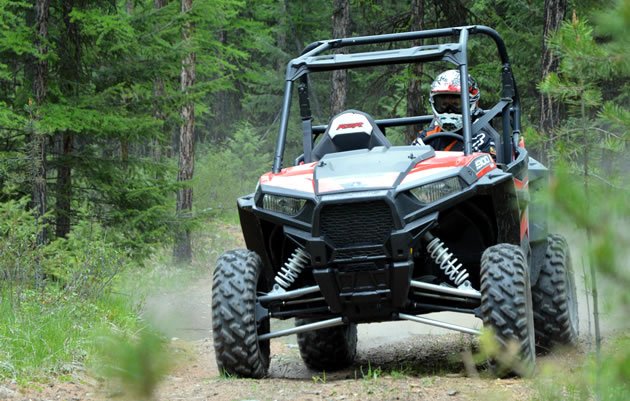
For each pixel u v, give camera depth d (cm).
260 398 746
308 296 961
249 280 862
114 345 200
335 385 809
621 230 317
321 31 5534
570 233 336
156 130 1820
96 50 1820
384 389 760
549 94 586
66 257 1475
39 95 1659
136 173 1925
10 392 777
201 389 805
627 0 334
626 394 436
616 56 480
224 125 6200
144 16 1870
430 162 866
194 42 1925
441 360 1026
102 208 1881
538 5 2953
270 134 5516
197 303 1977
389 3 3897
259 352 862
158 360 197
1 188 1681
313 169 902
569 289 1052
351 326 1092
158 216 1902
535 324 1002
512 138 1091
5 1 1622
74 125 1655
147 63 1866
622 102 2450
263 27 5472
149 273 2319
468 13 2994
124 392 196
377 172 845
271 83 5431
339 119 982
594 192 336
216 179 4238
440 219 884
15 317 1073
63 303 1190
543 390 628
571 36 492
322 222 820
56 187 1838
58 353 946
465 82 923
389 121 1166
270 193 861
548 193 340
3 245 1305
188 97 1908
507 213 835
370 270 814
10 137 1694
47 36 1662
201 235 3152
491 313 768
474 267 938
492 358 774
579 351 1004
